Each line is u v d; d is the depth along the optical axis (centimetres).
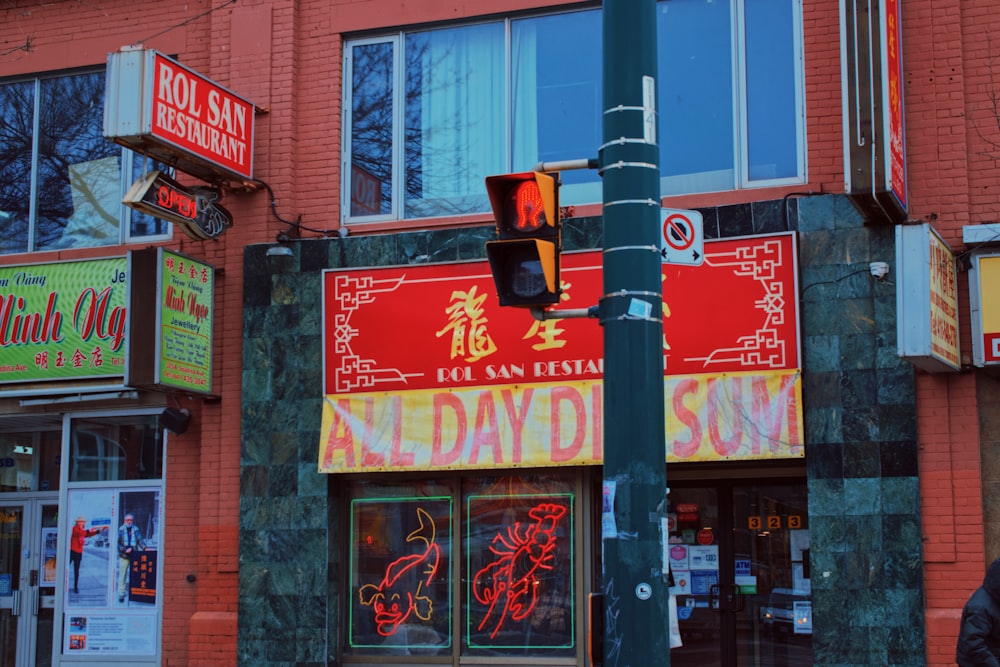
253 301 1212
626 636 632
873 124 922
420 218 1210
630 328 663
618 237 675
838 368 1026
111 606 1258
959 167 1017
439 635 1147
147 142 1097
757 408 1034
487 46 1225
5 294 1292
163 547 1241
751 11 1130
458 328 1141
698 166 1126
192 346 1180
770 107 1113
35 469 1396
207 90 1155
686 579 1131
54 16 1370
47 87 1377
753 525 1121
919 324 887
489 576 1139
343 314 1179
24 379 1273
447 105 1229
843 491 1009
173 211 1126
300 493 1169
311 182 1232
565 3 1191
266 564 1167
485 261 1144
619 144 682
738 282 1059
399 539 1172
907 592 982
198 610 1198
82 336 1260
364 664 1162
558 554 1119
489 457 1105
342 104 1252
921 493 994
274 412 1188
